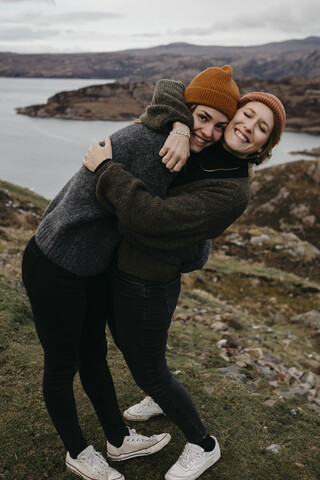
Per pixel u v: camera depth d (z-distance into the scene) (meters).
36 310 2.40
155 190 2.22
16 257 8.48
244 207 2.29
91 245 2.29
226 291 11.75
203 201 2.18
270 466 3.12
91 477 2.64
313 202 47.12
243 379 4.84
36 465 2.91
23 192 20.77
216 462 3.09
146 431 3.32
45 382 2.51
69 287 2.32
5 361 4.13
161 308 2.41
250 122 2.22
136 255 2.32
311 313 9.84
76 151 88.75
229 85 2.25
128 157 2.21
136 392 3.84
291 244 17.92
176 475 2.75
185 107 2.25
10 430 3.20
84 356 2.63
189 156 2.36
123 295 2.39
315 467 3.16
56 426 2.57
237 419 3.67
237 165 2.34
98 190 2.15
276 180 50.06
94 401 2.71
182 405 2.66
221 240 18.28
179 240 2.20
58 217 2.29
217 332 6.91
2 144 94.44
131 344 2.48
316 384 5.66
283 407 4.00
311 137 177.12
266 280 12.32
